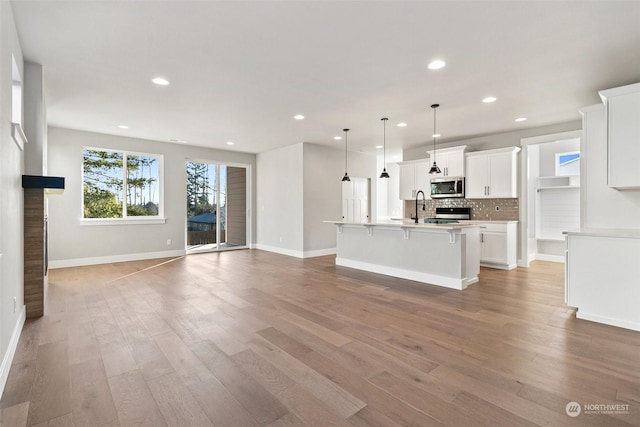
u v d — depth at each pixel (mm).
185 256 6898
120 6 2197
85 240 5852
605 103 3160
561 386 1918
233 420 1639
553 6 2184
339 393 1866
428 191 6766
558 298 3752
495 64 3082
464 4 2172
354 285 4375
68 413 1689
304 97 3982
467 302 3596
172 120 5023
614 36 2570
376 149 7473
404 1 2139
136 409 1726
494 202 6113
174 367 2170
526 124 5246
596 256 2971
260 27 2459
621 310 2846
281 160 7367
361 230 5484
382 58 2963
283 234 7328
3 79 1959
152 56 2920
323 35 2572
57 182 3088
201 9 2232
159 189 6750
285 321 3016
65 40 2643
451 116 4805
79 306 3463
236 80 3461
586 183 3707
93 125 5344
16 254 2568
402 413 1684
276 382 1985
